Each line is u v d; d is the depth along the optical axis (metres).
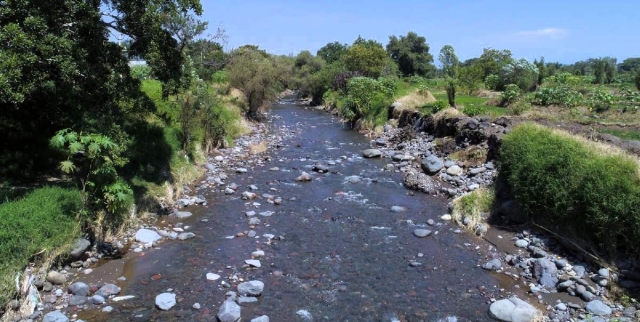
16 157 13.57
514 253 11.72
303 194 17.20
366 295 9.67
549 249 11.59
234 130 28.36
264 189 17.78
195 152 20.33
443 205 15.95
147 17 12.06
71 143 10.72
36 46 9.84
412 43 88.69
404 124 29.98
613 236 10.27
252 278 10.35
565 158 12.13
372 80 38.06
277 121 39.31
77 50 10.66
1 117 14.01
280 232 13.31
